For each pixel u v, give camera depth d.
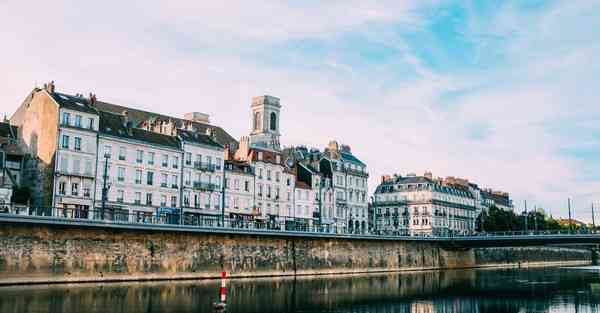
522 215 167.00
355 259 91.88
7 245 54.12
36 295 47.75
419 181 156.62
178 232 67.56
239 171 100.00
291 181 111.50
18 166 79.50
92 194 78.56
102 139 80.31
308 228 104.75
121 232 62.44
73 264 58.44
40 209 75.44
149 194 85.19
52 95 78.50
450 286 72.44
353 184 130.25
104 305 44.34
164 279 65.50
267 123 128.25
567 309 52.47
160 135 89.94
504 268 120.06
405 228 155.88
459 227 166.00
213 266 70.75
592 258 165.50
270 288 62.12
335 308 49.50
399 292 63.78
